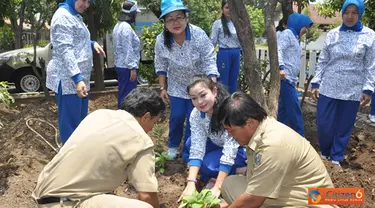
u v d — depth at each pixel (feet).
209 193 9.31
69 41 11.69
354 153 14.87
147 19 30.58
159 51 13.30
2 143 15.70
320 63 14.32
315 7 30.19
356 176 12.71
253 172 7.68
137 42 19.44
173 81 13.33
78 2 12.01
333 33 13.79
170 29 12.25
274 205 7.98
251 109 7.45
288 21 15.80
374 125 18.44
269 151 7.33
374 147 15.14
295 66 15.03
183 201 9.32
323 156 14.74
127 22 19.60
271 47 11.57
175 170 13.02
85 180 7.39
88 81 12.87
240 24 10.75
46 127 17.63
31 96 24.38
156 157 13.16
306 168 7.61
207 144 11.85
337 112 13.89
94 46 13.41
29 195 11.73
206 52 12.87
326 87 13.83
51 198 7.50
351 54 13.20
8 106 21.49
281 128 7.67
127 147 7.47
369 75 13.14
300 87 26.40
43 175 7.73
